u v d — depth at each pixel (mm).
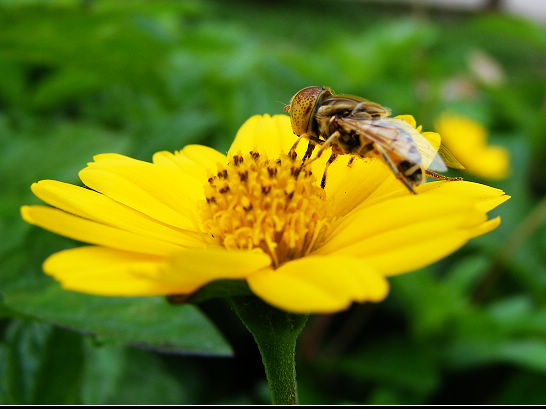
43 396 74
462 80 193
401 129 65
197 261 52
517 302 115
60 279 53
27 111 108
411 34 161
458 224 53
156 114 115
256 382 103
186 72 112
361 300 50
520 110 174
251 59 114
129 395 86
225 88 114
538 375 107
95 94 116
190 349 67
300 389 110
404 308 120
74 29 86
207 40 115
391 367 110
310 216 62
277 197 62
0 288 73
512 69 326
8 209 82
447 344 114
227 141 111
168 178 66
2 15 83
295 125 67
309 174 64
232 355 67
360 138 65
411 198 56
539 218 130
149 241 58
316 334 117
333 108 66
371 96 160
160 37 96
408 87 172
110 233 57
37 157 93
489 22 167
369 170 67
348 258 52
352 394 115
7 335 75
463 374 116
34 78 115
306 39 326
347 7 477
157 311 69
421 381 107
